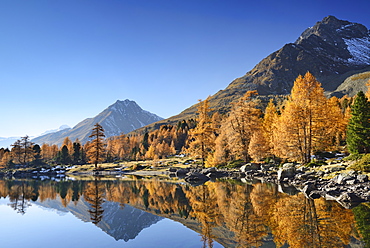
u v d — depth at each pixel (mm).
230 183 39500
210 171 56906
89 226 16953
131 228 16172
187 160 96812
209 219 17297
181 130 168125
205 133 66000
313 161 41500
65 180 62469
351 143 40469
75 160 132250
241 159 65438
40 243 13438
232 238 12961
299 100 42844
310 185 27266
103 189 38344
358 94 41219
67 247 12727
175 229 15453
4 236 14789
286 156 45812
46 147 157750
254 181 41062
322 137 43469
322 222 14914
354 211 17500
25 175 99250
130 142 167750
